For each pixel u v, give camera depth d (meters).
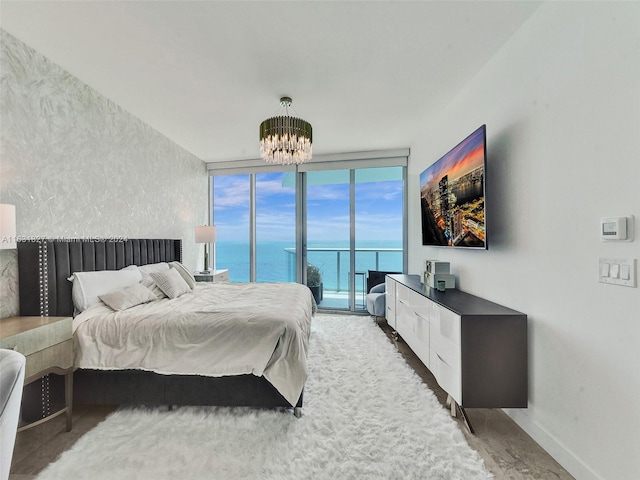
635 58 1.18
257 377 1.95
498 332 1.78
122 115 3.04
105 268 2.69
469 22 1.83
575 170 1.46
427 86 2.61
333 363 2.71
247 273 5.19
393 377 2.44
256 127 3.53
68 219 2.41
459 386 1.78
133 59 2.20
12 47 1.96
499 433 1.78
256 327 1.94
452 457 1.55
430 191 3.12
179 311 2.15
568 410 1.49
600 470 1.32
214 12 1.74
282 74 2.41
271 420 1.88
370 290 4.38
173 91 2.68
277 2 1.67
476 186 2.15
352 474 1.44
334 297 4.93
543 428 1.66
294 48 2.08
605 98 1.31
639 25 1.17
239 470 1.47
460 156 2.40
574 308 1.46
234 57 2.18
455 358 1.83
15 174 2.00
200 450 1.61
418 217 4.05
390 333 3.64
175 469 1.47
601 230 1.31
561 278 1.55
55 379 1.98
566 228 1.52
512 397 1.78
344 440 1.67
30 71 2.08
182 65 2.28
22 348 1.55
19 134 2.02
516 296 1.89
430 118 3.32
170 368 1.91
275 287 3.29
